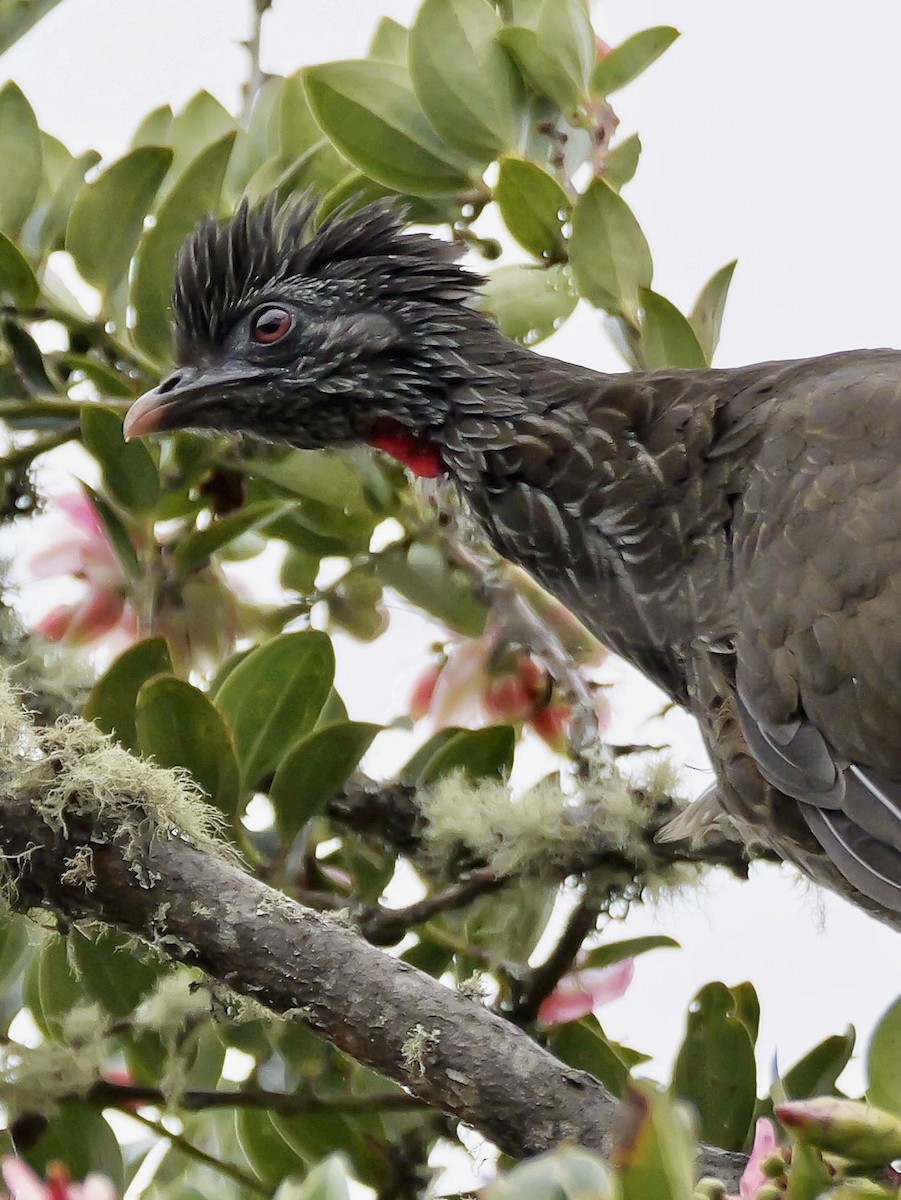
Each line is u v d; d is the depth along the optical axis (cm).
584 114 1009
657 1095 445
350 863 870
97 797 673
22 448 936
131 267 983
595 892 855
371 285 984
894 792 830
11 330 912
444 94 994
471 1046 648
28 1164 770
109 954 798
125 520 916
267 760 835
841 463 852
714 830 895
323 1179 495
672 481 909
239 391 966
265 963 661
